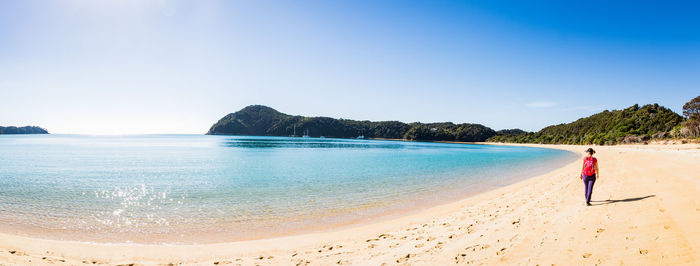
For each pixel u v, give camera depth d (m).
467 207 12.44
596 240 5.93
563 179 18.72
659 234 5.79
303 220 11.30
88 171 26.86
